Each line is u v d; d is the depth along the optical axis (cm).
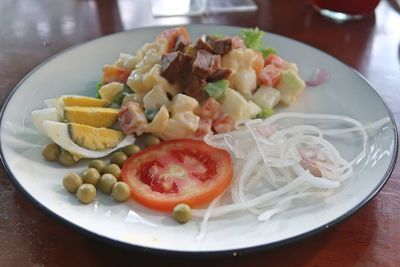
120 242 28
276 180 36
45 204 31
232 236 30
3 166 34
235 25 57
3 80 46
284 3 62
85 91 43
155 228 31
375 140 38
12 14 57
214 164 36
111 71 43
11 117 38
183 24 52
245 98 43
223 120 40
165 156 37
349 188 34
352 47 54
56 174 34
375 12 61
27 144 36
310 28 57
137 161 36
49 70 44
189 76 41
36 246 31
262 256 31
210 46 43
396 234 33
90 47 47
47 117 37
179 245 29
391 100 46
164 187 34
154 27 50
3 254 30
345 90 44
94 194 32
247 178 36
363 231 33
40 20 57
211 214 32
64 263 30
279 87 44
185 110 40
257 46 47
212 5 60
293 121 41
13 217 32
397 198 35
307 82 45
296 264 30
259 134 38
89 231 29
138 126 38
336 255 31
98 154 37
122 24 56
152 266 30
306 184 35
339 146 39
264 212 32
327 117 41
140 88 41
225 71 41
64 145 35
